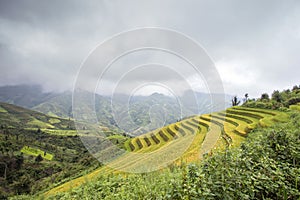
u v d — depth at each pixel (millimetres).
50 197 10859
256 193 3699
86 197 6875
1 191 31938
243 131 17766
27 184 34156
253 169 3986
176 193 3172
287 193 3625
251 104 36562
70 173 23516
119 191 5945
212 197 3047
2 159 46812
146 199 4062
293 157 4785
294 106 29062
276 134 5578
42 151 55031
